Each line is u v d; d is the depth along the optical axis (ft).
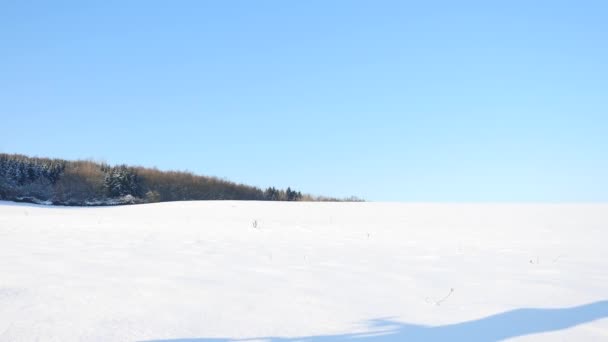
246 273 22.50
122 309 14.82
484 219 72.28
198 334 12.56
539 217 73.51
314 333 12.96
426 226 61.21
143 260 25.93
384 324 14.01
